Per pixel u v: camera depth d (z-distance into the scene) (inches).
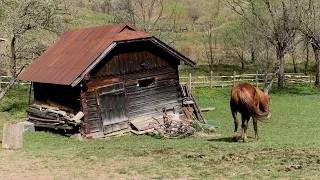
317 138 772.6
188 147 647.8
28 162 588.7
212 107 1342.3
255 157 534.6
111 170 514.3
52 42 1300.4
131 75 935.0
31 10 1183.6
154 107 970.7
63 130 907.4
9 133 716.7
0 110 1254.3
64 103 919.0
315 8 1678.2
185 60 1005.2
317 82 1830.7
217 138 797.9
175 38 2300.7
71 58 916.6
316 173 440.8
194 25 2765.7
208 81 1815.9
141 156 591.5
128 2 1817.2
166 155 586.6
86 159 591.8
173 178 458.6
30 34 1251.2
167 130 874.8
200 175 464.1
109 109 898.7
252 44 2047.2
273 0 1974.7
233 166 496.1
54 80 867.4
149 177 469.7
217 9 2743.6
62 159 601.3
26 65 1263.5
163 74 989.8
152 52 970.1
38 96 1015.6
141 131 908.6
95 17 2293.3
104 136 887.1
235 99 660.1
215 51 2463.1
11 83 1212.5
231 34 2463.1
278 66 1758.1
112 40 869.8
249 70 2249.0
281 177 433.4
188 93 1071.0
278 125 1007.0
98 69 882.8
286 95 1611.7
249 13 2124.8
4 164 577.0
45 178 489.1
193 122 967.6
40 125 948.6
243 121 679.1
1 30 1171.9
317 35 1651.1
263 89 1724.9
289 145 633.6
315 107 1304.1
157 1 2792.8
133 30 936.3
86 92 866.1
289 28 1668.3
